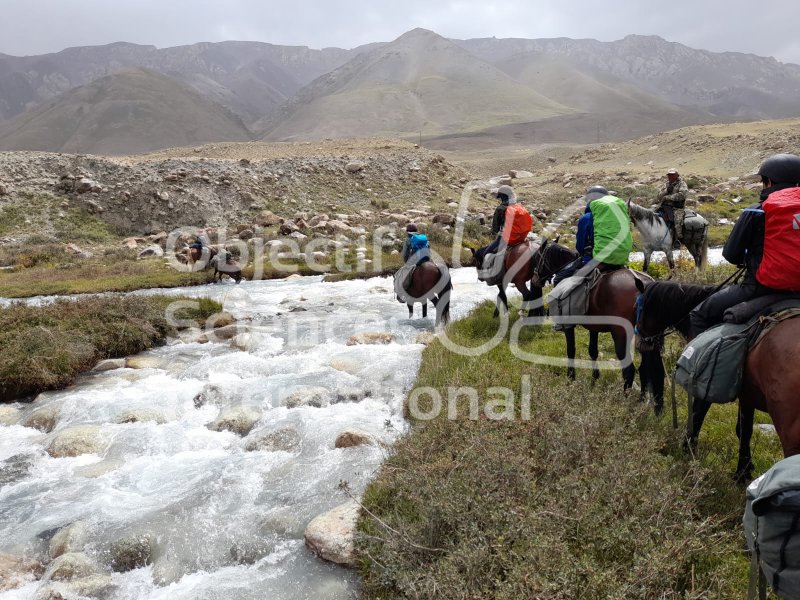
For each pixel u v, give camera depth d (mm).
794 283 4680
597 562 4473
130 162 43844
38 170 39750
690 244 15086
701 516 5094
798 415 4250
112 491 6941
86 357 11734
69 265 27156
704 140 69875
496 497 5141
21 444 8375
